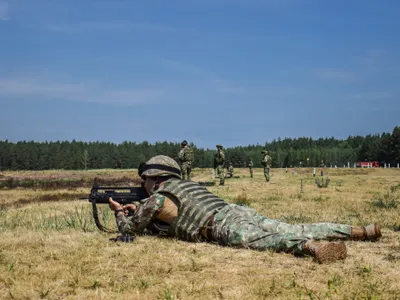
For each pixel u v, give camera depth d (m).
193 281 4.25
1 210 13.70
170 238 6.29
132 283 4.20
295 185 26.78
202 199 6.20
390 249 5.78
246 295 3.83
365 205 13.50
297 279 4.33
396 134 125.62
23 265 4.88
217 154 27.62
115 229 7.89
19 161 128.75
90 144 156.00
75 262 4.99
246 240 5.60
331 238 6.00
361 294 3.90
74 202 16.66
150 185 6.45
